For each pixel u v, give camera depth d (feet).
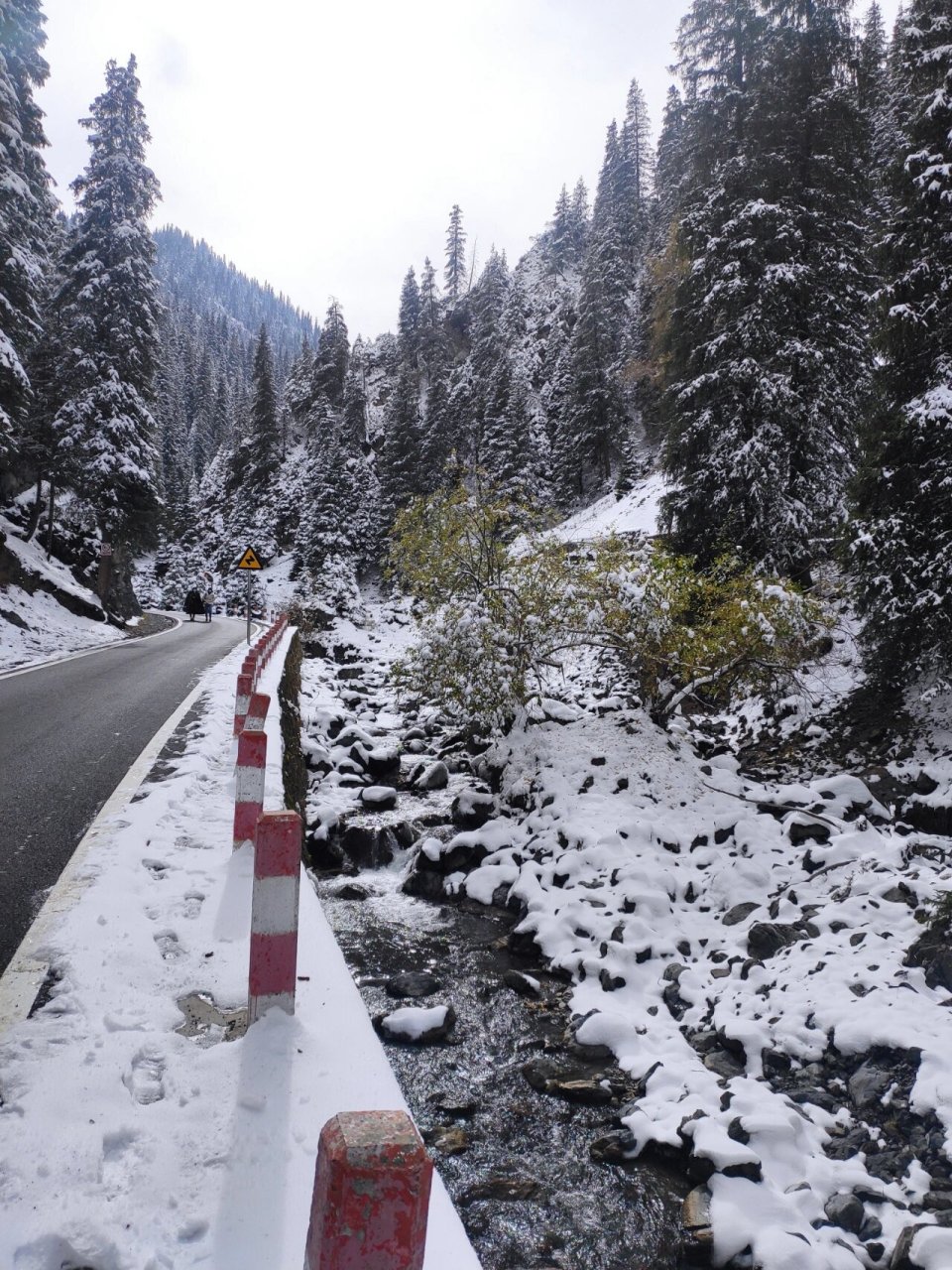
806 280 52.31
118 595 116.98
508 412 173.99
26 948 12.19
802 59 55.52
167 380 338.13
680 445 57.16
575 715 44.47
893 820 30.27
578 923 24.80
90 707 36.35
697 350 56.80
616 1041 19.04
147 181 97.04
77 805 20.49
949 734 36.35
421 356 335.47
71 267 95.09
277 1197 7.20
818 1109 15.80
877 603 38.60
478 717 40.34
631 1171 14.80
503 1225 13.44
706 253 56.34
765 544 51.21
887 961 19.45
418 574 43.39
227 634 96.94
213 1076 9.04
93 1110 8.32
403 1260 4.38
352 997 11.10
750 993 20.08
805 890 24.62
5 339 65.36
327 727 51.21
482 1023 20.31
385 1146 4.37
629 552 41.42
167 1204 7.05
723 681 40.93
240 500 261.65
